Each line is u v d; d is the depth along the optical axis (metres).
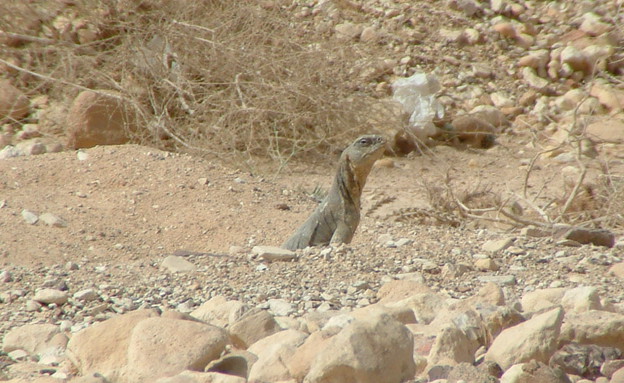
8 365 10.95
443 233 21.67
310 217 20.67
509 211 26.95
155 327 9.97
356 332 8.94
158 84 32.44
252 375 9.51
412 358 9.29
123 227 22.03
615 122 36.16
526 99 39.34
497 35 43.38
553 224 23.14
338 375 8.77
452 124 37.38
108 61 33.62
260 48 32.69
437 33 43.25
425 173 33.06
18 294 15.27
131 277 16.95
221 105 31.50
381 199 28.92
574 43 42.59
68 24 35.00
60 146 30.53
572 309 12.18
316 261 17.45
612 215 24.86
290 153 33.59
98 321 13.60
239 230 22.27
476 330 10.80
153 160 26.14
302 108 33.88
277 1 35.97
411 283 14.74
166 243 21.48
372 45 40.06
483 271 16.91
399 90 36.94
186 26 32.31
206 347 9.73
